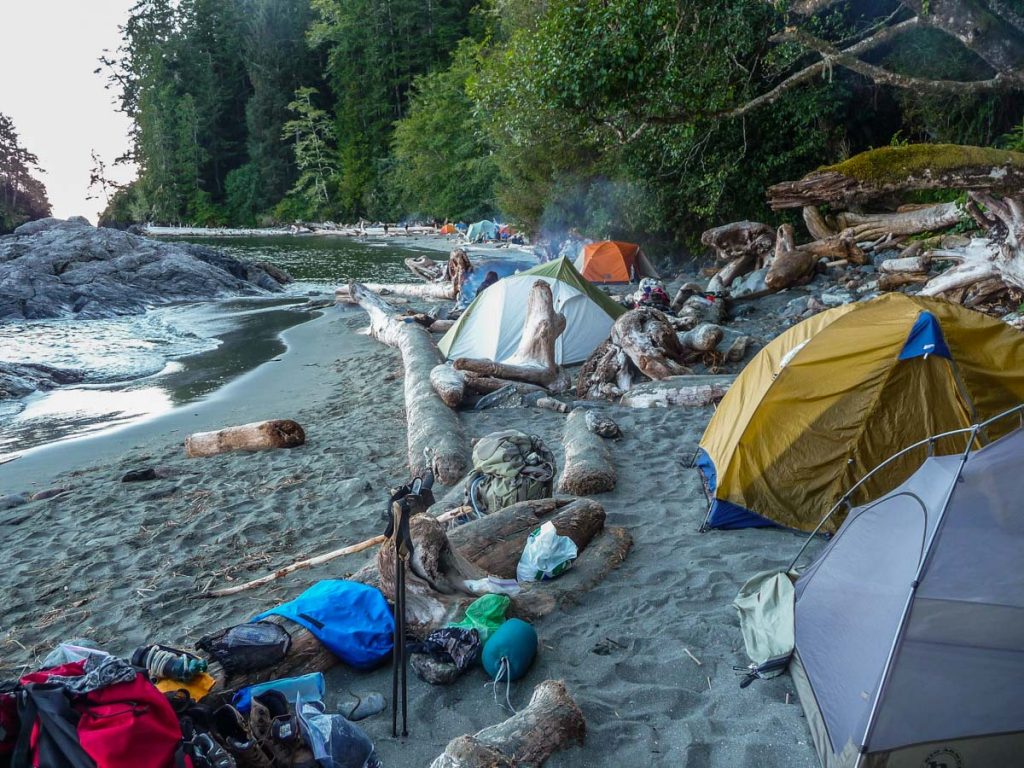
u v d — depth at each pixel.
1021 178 8.84
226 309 24.98
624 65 12.91
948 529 3.56
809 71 12.39
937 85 10.71
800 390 6.07
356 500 7.61
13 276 25.45
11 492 8.88
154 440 10.76
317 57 81.12
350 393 12.63
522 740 3.60
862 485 5.91
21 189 73.19
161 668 3.80
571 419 8.89
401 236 56.38
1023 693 3.21
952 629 3.34
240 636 4.23
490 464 6.32
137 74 91.44
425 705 4.19
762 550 5.75
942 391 5.85
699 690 4.21
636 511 6.63
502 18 30.34
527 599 4.99
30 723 2.91
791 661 4.20
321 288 30.19
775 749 3.68
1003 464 3.67
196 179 83.44
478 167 49.72
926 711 3.24
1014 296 10.44
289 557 6.43
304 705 3.69
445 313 17.69
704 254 22.50
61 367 16.12
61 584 6.20
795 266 15.99
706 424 8.81
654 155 20.30
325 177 74.31
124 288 26.39
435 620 4.68
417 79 61.00
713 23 14.12
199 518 7.38
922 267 13.25
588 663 4.48
